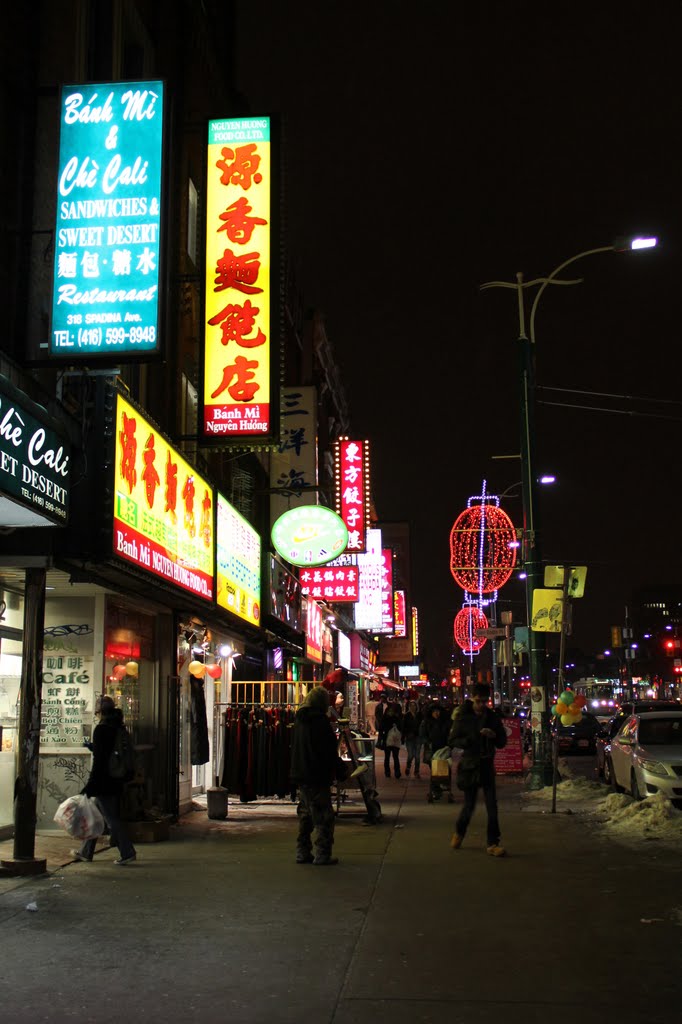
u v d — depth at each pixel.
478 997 5.73
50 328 10.74
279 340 15.16
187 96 18.34
